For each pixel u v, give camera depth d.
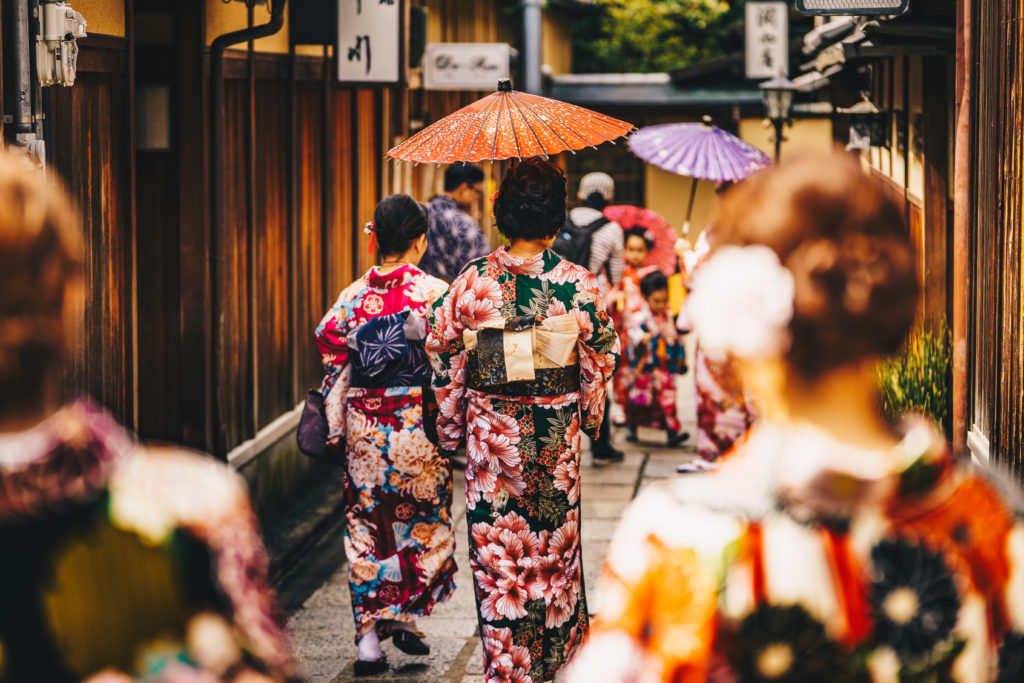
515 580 4.39
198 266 6.80
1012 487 1.65
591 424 4.52
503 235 4.47
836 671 1.53
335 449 5.36
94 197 5.91
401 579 5.30
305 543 7.67
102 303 6.01
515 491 4.38
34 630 1.50
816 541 1.53
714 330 1.57
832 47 8.05
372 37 8.76
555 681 4.64
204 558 1.57
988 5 5.55
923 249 8.88
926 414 7.06
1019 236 4.82
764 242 1.55
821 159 1.61
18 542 1.51
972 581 1.55
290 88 8.55
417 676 5.30
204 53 6.73
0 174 1.54
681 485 1.62
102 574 1.52
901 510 1.54
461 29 17.53
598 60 28.70
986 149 5.65
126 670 1.52
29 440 1.55
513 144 4.98
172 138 6.74
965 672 1.55
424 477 5.31
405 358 5.24
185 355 6.85
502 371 4.31
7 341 1.50
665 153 9.05
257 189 7.89
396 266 5.27
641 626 1.60
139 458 1.63
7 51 4.32
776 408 1.58
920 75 9.27
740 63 20.56
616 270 9.52
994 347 5.30
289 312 8.61
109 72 6.05
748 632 1.53
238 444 7.47
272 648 1.62
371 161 11.42
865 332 1.52
